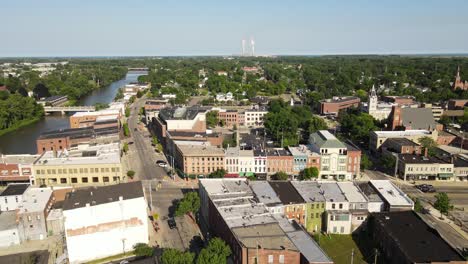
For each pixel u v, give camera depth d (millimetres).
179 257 90625
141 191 115562
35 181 160875
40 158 170125
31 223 115438
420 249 95438
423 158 174250
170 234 119562
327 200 121375
